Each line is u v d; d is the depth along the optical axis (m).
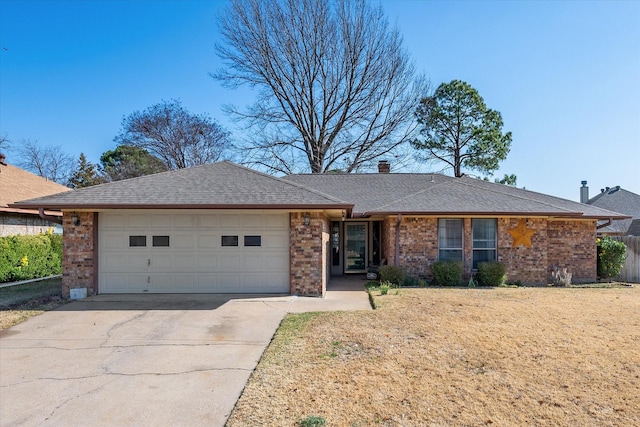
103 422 3.90
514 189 17.48
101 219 10.66
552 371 5.05
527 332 6.86
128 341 6.56
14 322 7.79
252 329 7.27
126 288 10.65
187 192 10.61
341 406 4.13
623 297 10.64
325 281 11.83
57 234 16.38
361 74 26.80
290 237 10.66
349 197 16.33
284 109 28.08
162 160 35.25
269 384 4.74
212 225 10.74
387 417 3.88
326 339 6.52
